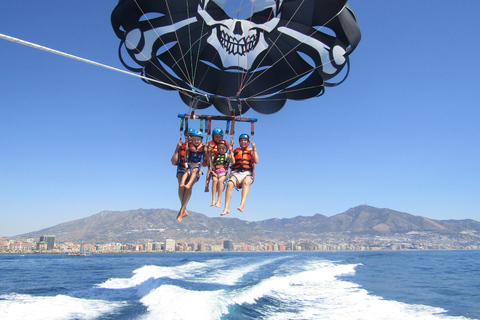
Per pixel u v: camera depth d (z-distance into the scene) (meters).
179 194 8.43
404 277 24.31
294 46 10.45
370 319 10.80
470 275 26.19
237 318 9.72
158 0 9.08
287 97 10.96
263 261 40.78
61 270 31.41
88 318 9.61
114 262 48.19
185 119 8.52
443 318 11.07
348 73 10.02
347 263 40.31
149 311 10.38
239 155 8.60
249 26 10.37
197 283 17.50
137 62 9.78
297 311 11.60
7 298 13.43
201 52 10.44
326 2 8.98
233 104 10.88
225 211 8.12
